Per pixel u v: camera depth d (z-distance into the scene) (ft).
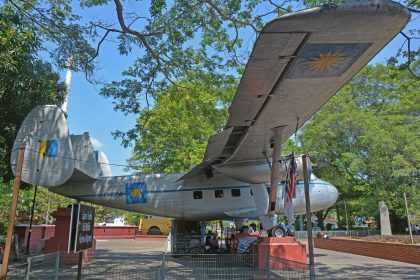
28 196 88.99
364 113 84.99
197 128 78.33
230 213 54.24
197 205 54.13
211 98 53.06
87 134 53.52
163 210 54.54
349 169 82.84
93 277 28.53
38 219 111.04
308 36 19.25
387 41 20.18
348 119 83.30
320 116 89.30
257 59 22.12
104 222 175.83
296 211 55.11
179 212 54.60
